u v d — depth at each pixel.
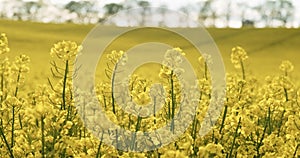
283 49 56.22
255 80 12.13
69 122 6.91
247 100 8.74
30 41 53.38
